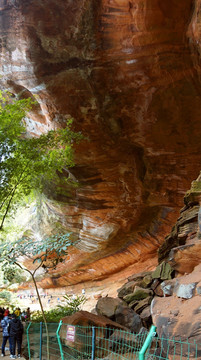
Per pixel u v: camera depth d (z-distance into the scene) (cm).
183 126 1728
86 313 852
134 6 1390
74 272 3331
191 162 1898
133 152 1984
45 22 1504
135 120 1772
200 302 665
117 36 1502
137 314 873
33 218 2917
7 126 1298
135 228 2545
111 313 882
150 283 962
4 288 3981
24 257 3130
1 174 1295
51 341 820
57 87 1697
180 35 1451
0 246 845
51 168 1465
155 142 1847
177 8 1382
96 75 1633
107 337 777
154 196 2133
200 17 1294
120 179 2122
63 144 1592
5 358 900
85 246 2800
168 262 866
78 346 746
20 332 902
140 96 1664
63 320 808
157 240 2578
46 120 1939
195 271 778
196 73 1525
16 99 1908
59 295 3628
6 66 1694
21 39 1561
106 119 1791
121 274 3045
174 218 2316
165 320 668
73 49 1572
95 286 3297
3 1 1510
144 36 1462
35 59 1616
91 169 2059
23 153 1334
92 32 1506
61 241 787
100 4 1427
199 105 1634
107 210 2362
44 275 3516
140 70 1566
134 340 743
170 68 1530
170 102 1645
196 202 878
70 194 2334
